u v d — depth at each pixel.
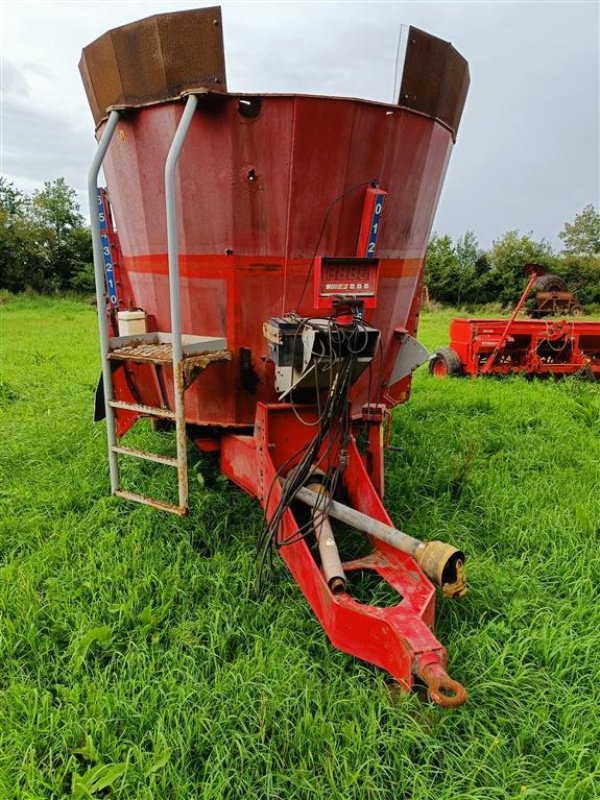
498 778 1.99
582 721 2.22
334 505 2.90
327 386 2.91
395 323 3.67
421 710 2.22
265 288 3.05
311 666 2.49
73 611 2.86
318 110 2.69
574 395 7.68
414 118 3.01
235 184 2.85
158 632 2.73
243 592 3.01
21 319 19.39
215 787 1.96
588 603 2.93
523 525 3.80
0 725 2.17
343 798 1.89
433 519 3.80
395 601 2.95
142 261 3.40
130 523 3.70
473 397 7.07
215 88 2.67
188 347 2.93
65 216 37.88
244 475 3.41
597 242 43.22
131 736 2.19
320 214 2.94
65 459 4.96
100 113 3.27
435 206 3.65
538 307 11.12
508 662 2.54
